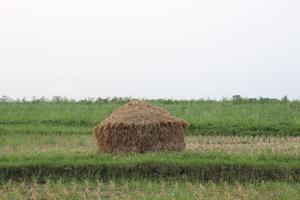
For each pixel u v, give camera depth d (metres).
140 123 18.75
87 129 26.03
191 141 22.77
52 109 31.92
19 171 16.52
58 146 21.62
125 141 18.72
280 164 16.56
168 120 18.97
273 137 23.91
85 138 23.69
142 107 19.31
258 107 31.89
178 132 19.11
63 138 23.64
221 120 26.81
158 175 16.41
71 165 16.56
